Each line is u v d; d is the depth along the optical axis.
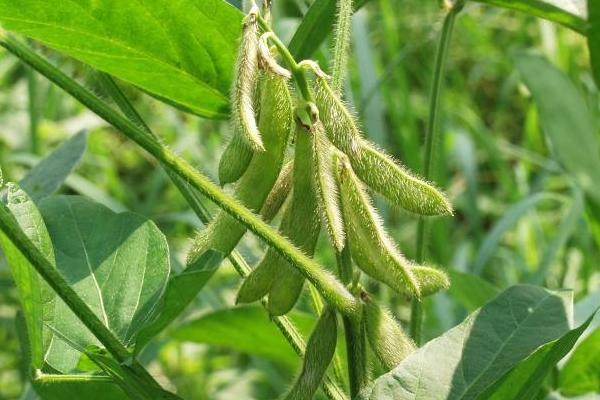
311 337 0.69
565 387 0.82
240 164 0.67
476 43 1.77
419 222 0.80
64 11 0.70
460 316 1.10
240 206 0.67
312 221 0.68
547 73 1.08
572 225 1.16
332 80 0.71
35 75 1.24
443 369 0.70
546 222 1.47
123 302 0.74
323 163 0.66
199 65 0.73
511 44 1.76
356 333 0.69
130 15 0.71
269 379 1.13
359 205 0.67
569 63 1.42
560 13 0.81
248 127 0.64
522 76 1.08
